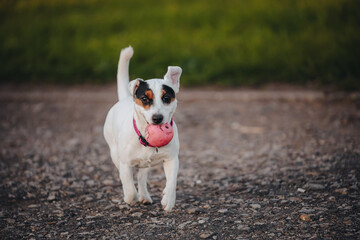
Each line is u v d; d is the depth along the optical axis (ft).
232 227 12.55
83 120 28.55
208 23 47.60
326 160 18.30
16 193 16.08
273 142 22.08
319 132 23.06
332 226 12.12
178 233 12.35
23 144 23.32
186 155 20.90
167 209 12.95
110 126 14.90
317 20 44.19
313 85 34.47
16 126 27.48
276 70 37.32
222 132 24.71
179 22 48.60
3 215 13.98
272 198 14.66
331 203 13.78
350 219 12.47
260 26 45.01
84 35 47.93
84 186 16.83
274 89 34.63
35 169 18.98
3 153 21.52
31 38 47.60
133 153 13.05
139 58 41.09
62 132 25.85
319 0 47.75
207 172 18.11
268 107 29.58
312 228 12.10
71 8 56.49
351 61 35.19
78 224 13.21
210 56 40.57
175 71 12.80
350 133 22.34
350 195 14.37
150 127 12.22
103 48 44.04
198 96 33.30
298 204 13.93
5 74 41.14
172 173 13.15
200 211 13.75
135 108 12.66
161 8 53.21
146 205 14.62
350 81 32.83
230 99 32.32
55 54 43.62
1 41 46.85
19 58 43.55
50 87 38.81
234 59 39.24
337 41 38.83
